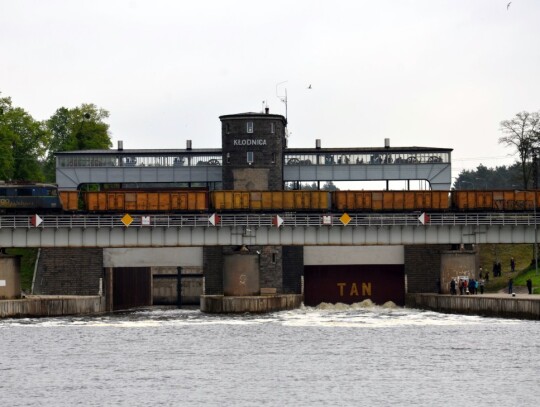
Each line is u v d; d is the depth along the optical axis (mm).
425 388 168625
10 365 190500
